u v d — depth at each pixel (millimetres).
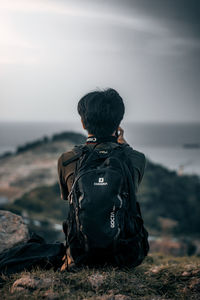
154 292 2842
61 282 2799
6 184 49219
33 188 46844
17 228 3709
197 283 2984
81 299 2572
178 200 66562
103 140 2947
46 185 47969
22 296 2535
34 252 3234
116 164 2701
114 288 2777
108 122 2912
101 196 2523
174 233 53188
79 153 2885
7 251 3328
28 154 63719
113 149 2854
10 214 3980
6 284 2871
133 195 2727
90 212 2512
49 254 3191
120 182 2605
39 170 54750
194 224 57969
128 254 2836
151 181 73438
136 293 2762
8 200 41875
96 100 2910
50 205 41719
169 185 71750
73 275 2887
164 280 3109
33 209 39438
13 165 58500
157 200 66500
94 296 2613
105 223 2518
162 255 8906
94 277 2852
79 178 2658
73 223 2744
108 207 2516
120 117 2984
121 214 2625
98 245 2568
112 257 2764
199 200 66875
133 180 2818
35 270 3088
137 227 2865
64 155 2986
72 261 2934
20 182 49844
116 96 2982
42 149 63844
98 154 2791
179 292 2877
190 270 3281
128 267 3006
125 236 2754
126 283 2877
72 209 2736
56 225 33000
